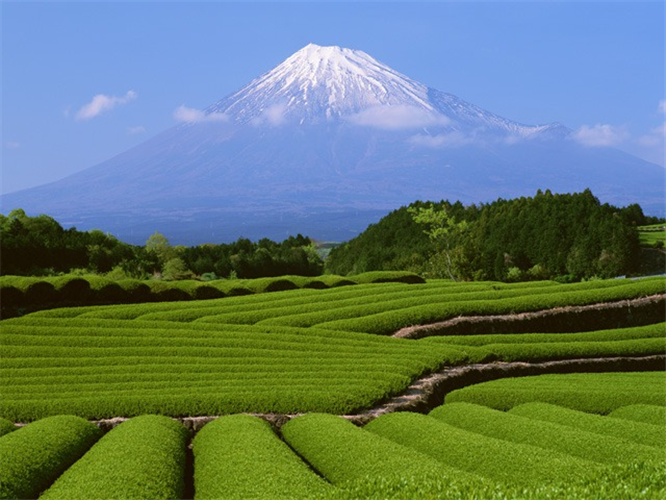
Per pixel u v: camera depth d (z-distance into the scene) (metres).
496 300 49.94
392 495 12.67
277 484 17.12
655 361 42.53
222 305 51.91
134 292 54.34
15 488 18.45
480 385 34.94
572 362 41.00
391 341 42.59
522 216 136.50
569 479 17.23
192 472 22.59
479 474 19.28
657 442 22.91
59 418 26.48
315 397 30.34
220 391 30.95
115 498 16.58
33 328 41.47
